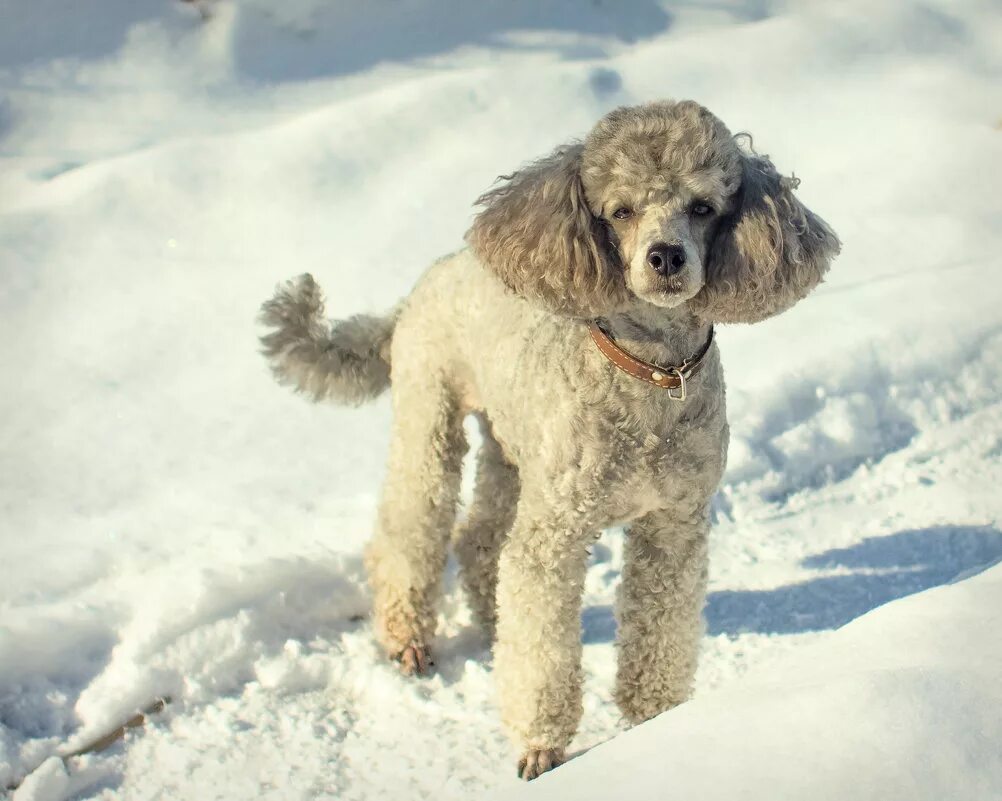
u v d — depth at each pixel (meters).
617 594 3.29
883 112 7.37
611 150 2.86
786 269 2.96
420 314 3.66
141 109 7.01
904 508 4.43
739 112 7.34
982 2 8.70
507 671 3.10
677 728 2.38
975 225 6.25
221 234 6.03
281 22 7.81
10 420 4.73
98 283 5.62
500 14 8.31
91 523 4.11
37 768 3.02
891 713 2.16
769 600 3.94
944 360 5.15
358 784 3.09
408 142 6.71
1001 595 2.63
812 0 8.65
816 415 4.84
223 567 3.69
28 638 3.35
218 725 3.29
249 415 4.90
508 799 2.31
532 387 3.04
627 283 2.85
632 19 8.50
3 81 7.05
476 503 3.92
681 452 2.94
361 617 3.88
